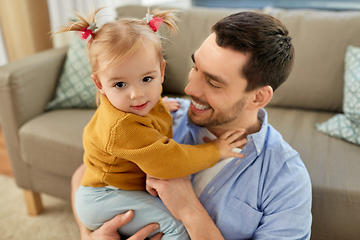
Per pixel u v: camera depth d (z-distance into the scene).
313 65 1.58
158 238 0.89
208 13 1.78
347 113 1.37
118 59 0.70
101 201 0.88
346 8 2.40
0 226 1.63
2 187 1.91
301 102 1.64
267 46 0.79
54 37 2.37
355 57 1.48
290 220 0.83
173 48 1.74
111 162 0.84
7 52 2.42
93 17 0.80
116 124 0.76
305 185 0.88
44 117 1.60
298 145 1.33
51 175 1.58
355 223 1.11
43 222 1.66
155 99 0.78
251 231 0.90
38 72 1.64
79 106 1.72
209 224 0.85
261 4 2.63
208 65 0.81
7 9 2.23
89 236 0.92
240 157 0.90
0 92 1.51
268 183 0.90
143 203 0.87
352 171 1.17
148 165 0.77
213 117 0.90
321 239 1.17
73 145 1.43
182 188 0.87
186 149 0.82
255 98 0.88
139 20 0.83
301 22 1.62
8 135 1.59
